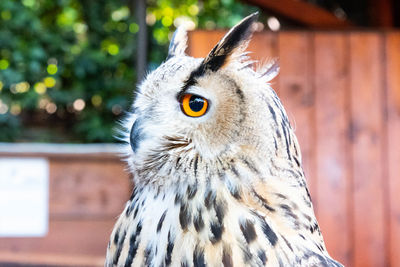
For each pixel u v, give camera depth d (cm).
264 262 150
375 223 406
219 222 155
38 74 661
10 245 339
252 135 155
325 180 405
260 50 399
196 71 162
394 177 404
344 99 404
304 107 403
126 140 190
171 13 713
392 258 404
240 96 156
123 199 343
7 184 337
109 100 649
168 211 161
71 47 672
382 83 404
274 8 419
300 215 162
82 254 342
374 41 403
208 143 159
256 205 158
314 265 155
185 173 162
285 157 161
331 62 403
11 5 633
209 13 725
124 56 683
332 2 525
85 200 344
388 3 447
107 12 689
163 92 169
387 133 404
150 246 160
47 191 341
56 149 339
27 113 680
